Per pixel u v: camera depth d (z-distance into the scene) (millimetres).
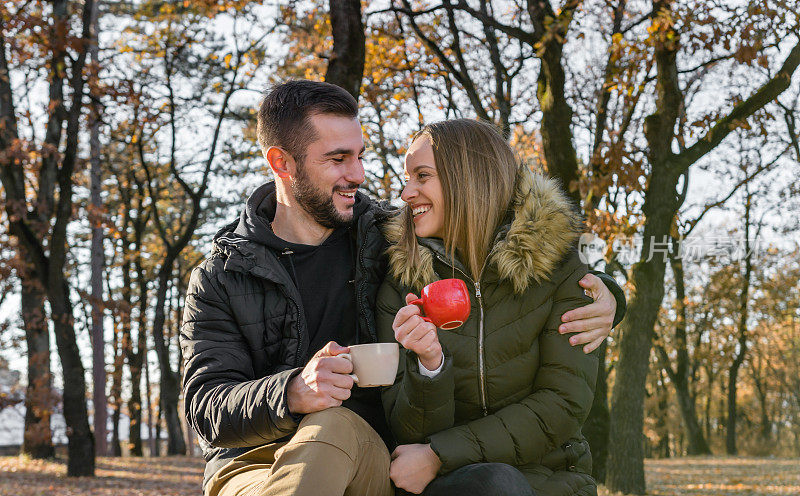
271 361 2680
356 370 2225
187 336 2625
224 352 2564
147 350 30938
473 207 2654
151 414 32969
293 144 2717
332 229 2842
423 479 2359
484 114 13445
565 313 2617
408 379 2359
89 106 14438
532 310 2645
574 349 2623
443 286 2314
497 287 2664
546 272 2639
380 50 15477
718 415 46750
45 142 14891
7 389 26438
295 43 16297
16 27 13312
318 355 2227
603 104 13961
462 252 2721
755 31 10406
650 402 35875
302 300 2768
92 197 19797
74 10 17203
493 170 2705
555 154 10500
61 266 13953
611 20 15219
